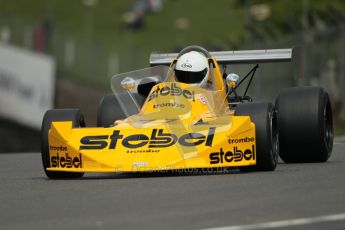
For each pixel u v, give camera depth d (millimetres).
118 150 31703
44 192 28562
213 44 107750
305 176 30766
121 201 25750
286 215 22734
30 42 152250
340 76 104812
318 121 36250
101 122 38969
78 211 24312
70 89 151000
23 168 39094
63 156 32375
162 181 30125
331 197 25469
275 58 41469
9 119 100125
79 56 170500
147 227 21562
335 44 104500
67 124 32906
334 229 20828
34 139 97375
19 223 22828
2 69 99125
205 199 25594
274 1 146250
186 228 21328
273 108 34000
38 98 102625
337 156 41438
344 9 135250
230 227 21266
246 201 25078
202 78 36438
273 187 27797
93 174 35250
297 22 110062
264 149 32406
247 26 111500
